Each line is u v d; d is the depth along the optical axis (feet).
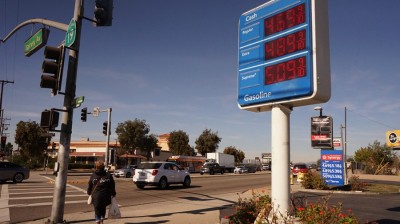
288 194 26.53
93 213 39.06
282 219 24.64
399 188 77.05
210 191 71.15
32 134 185.68
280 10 28.89
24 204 45.42
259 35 30.27
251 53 30.71
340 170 69.92
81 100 30.76
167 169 76.48
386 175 146.00
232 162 224.74
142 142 214.28
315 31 26.14
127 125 214.28
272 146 27.58
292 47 27.32
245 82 30.73
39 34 39.27
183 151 256.52
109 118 106.52
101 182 29.35
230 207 45.85
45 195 55.47
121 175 124.36
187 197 59.21
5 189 64.80
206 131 276.21
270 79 28.55
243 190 73.92
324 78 26.09
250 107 30.01
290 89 26.81
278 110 27.86
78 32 34.14
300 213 23.63
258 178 123.95
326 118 71.51
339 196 60.34
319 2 26.86
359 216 37.88
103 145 231.71
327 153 71.77
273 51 28.78
